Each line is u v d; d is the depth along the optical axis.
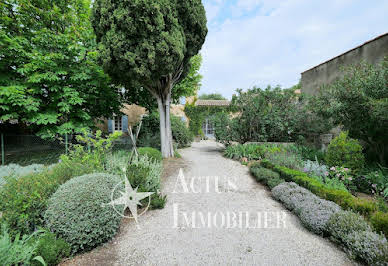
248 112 9.47
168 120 9.09
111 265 2.09
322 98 5.86
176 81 9.20
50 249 1.97
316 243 2.54
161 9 6.25
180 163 7.74
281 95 9.10
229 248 2.44
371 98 4.38
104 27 6.36
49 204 2.36
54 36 7.14
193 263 2.15
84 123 8.10
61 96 7.29
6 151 6.83
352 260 2.18
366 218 2.71
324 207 2.98
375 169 4.84
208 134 19.70
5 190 2.38
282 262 2.17
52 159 6.95
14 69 7.22
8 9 7.26
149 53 6.23
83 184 2.48
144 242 2.55
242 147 8.88
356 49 6.54
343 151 4.68
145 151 6.62
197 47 8.45
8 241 1.74
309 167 5.09
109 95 9.08
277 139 9.92
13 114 6.72
